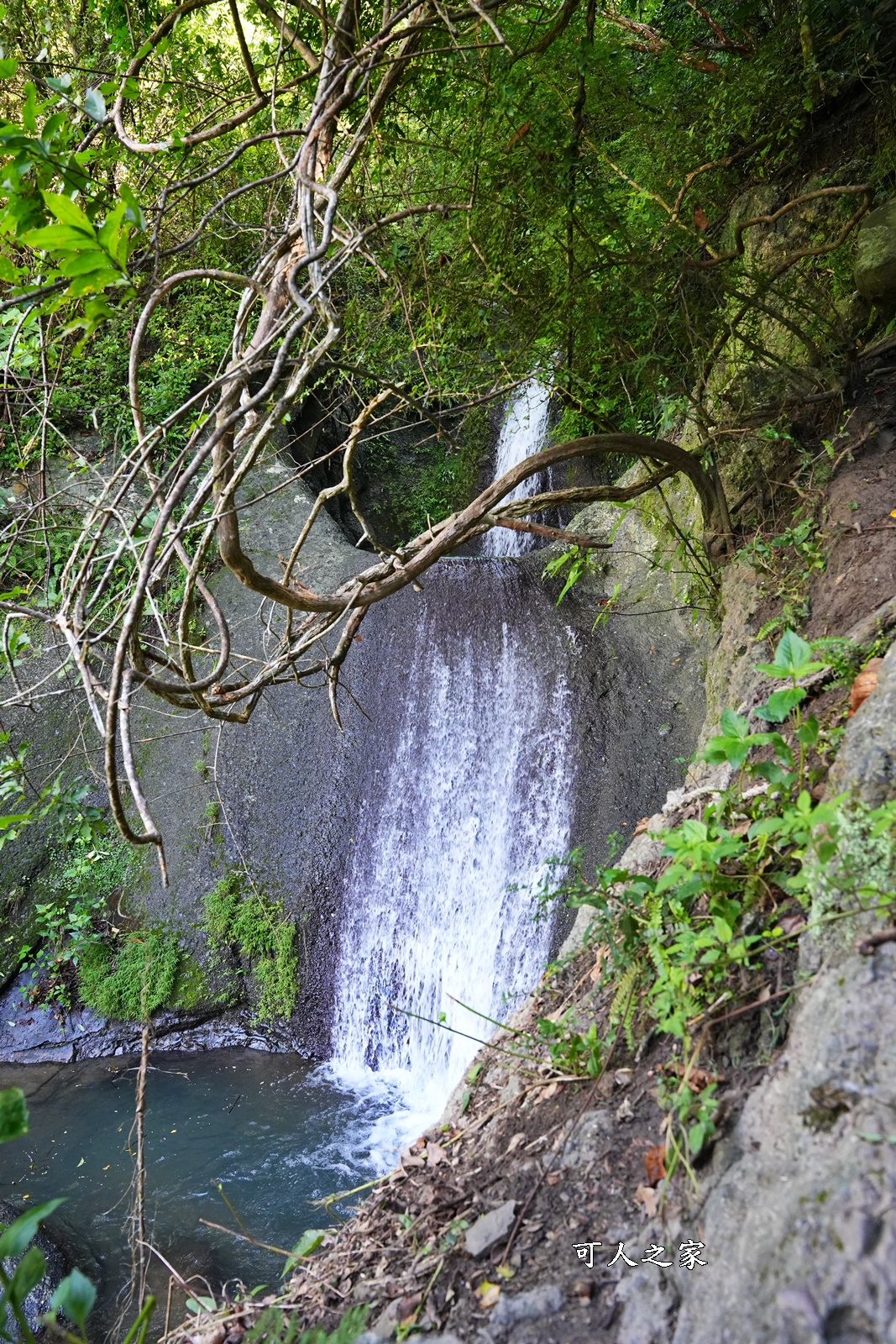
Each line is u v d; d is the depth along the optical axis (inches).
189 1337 102.3
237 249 226.4
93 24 176.6
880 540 149.7
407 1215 102.3
